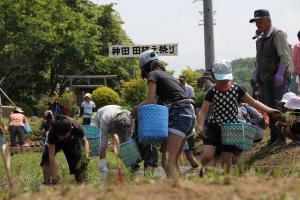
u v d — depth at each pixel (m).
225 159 8.54
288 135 10.27
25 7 42.94
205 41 23.86
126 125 10.42
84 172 9.42
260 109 8.66
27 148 23.38
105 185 5.75
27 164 14.33
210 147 8.53
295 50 12.62
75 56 47.25
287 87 11.74
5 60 42.91
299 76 12.64
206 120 9.20
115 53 28.11
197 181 5.59
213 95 8.50
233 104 8.50
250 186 5.33
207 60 23.83
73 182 8.97
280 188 5.20
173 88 8.25
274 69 11.80
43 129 22.98
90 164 10.22
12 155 19.56
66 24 46.47
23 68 45.06
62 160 14.16
